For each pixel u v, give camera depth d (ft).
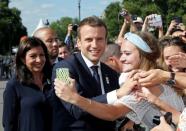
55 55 19.61
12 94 14.21
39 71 14.56
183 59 13.83
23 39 14.69
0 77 102.06
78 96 10.42
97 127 11.36
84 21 11.68
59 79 10.61
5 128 14.29
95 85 11.73
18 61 14.55
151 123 10.96
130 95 10.84
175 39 14.07
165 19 186.70
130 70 11.13
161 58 13.57
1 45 250.57
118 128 12.00
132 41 10.98
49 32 19.35
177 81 10.86
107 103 11.03
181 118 9.27
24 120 14.14
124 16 25.22
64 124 11.56
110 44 16.48
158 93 11.05
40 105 14.16
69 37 27.71
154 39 11.19
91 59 11.71
